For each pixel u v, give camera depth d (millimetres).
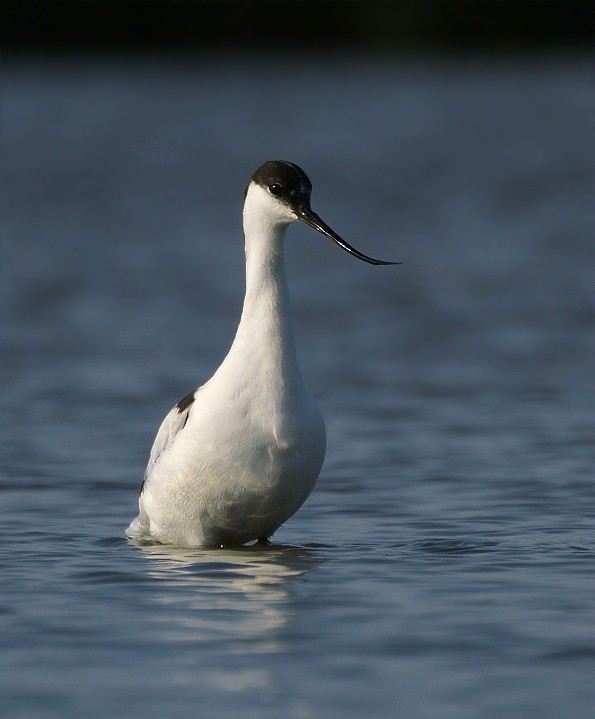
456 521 10445
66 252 29797
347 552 9539
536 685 6820
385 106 70625
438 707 6562
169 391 16250
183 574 8930
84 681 6934
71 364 17953
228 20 83000
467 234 32656
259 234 9695
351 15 83188
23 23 80312
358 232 33219
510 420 14555
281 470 9391
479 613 7957
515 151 53625
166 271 27094
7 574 8930
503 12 81875
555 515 10594
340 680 6922
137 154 53875
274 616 7938
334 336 20109
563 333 20203
